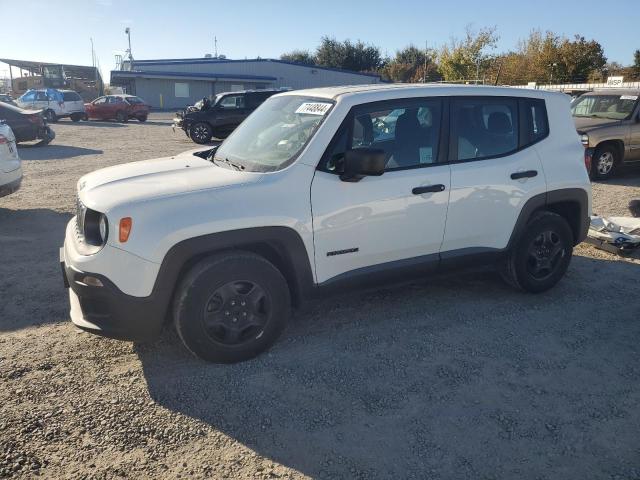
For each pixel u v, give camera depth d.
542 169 4.54
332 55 63.59
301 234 3.62
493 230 4.40
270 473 2.65
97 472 2.63
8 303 4.57
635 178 10.92
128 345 3.87
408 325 4.22
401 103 4.04
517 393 3.33
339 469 2.68
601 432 2.97
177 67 50.19
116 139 19.22
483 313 4.45
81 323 3.43
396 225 3.96
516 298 4.76
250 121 4.62
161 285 3.30
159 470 2.66
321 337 4.02
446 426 3.01
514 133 4.49
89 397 3.24
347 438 2.91
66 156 13.95
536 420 3.06
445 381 3.45
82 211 3.55
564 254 4.79
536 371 3.58
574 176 4.70
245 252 3.55
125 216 3.23
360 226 3.82
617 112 10.94
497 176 4.31
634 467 2.71
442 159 4.15
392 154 3.98
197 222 3.31
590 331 4.15
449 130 4.18
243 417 3.08
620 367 3.64
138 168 4.05
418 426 3.01
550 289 4.97
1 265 5.50
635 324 4.28
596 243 6.18
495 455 2.78
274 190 3.55
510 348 3.88
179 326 3.43
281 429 2.98
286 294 3.69
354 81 52.00
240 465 2.70
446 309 4.52
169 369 3.56
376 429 2.98
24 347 3.82
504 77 40.69
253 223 3.45
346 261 3.86
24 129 15.63
